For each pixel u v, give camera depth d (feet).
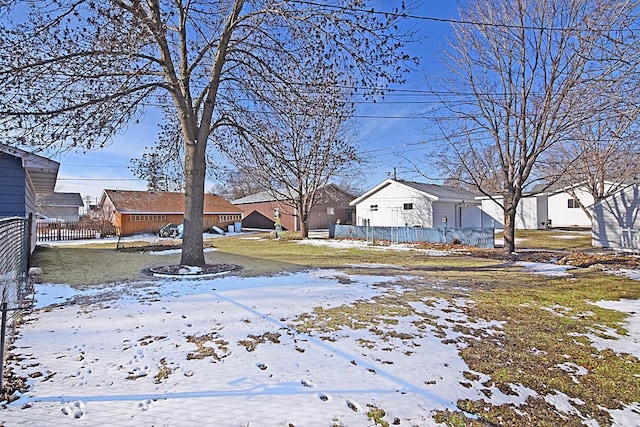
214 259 34.76
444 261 35.40
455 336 13.62
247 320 14.53
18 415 7.47
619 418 8.93
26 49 18.81
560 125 33.68
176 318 14.57
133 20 19.19
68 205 128.57
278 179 47.42
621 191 42.73
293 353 11.42
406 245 52.08
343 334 13.28
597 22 18.52
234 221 94.84
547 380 10.57
